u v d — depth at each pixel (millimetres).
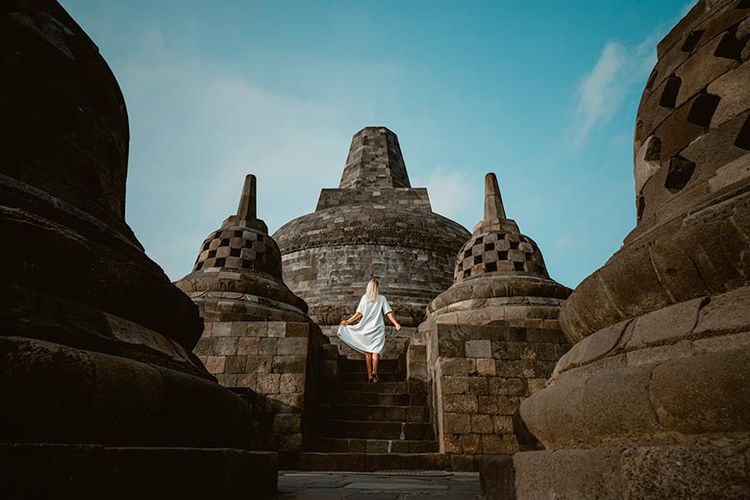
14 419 2008
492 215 15328
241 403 3773
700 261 2543
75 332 2541
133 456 2229
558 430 2869
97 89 3922
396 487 4668
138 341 2953
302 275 22875
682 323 2494
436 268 23344
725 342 2246
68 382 2188
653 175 3758
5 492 1804
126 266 3221
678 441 2143
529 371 8594
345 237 23297
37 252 2598
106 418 2318
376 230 23406
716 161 3205
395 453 8016
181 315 3691
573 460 2541
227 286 12656
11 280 2467
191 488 2525
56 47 3533
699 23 3742
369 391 10672
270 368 9055
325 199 28375
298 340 9305
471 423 8148
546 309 12266
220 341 9320
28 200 2781
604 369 2812
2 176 2732
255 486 3377
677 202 3258
